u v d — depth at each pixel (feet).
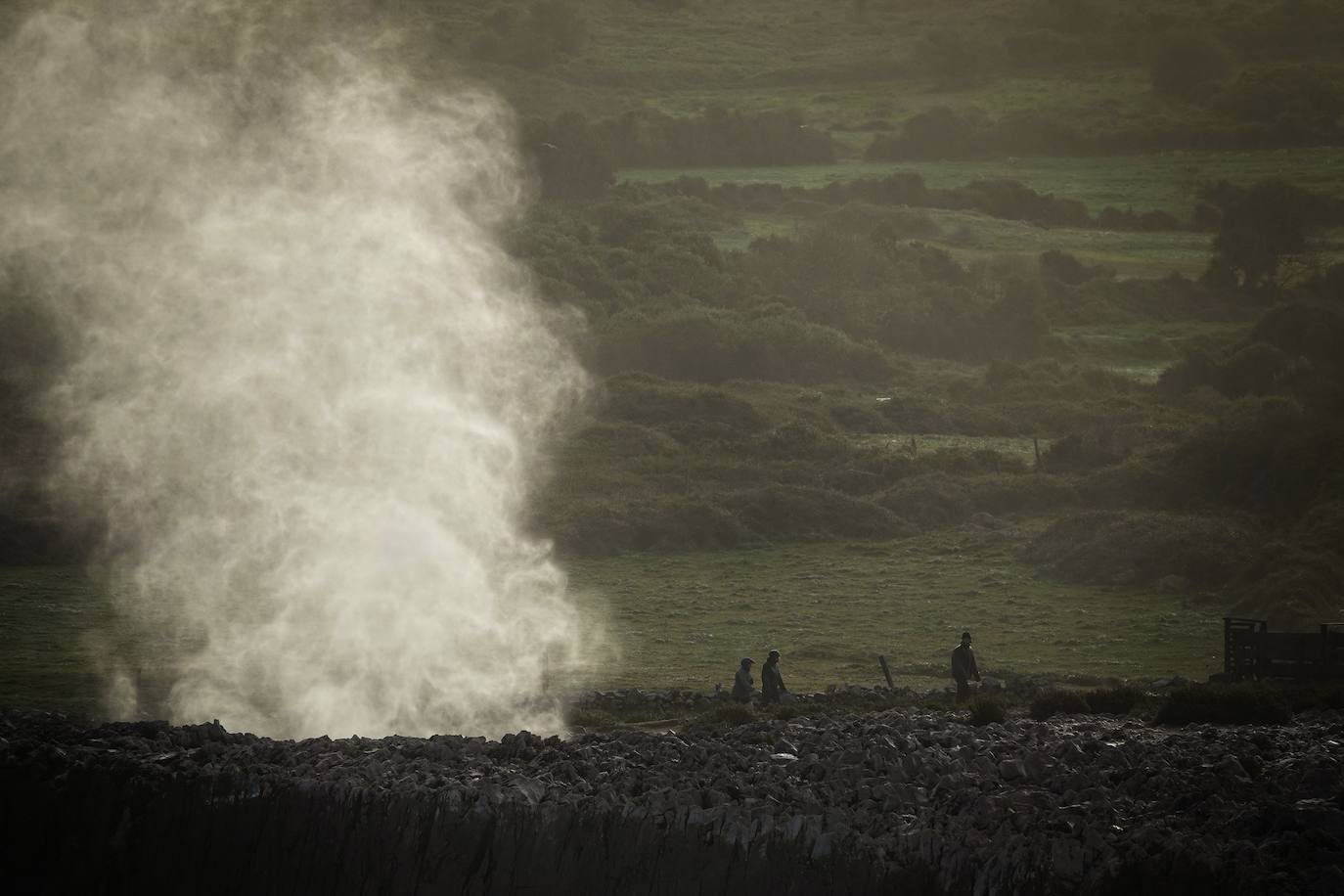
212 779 273.33
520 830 240.32
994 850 210.38
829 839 220.84
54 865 276.41
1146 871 197.88
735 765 276.82
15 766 291.99
